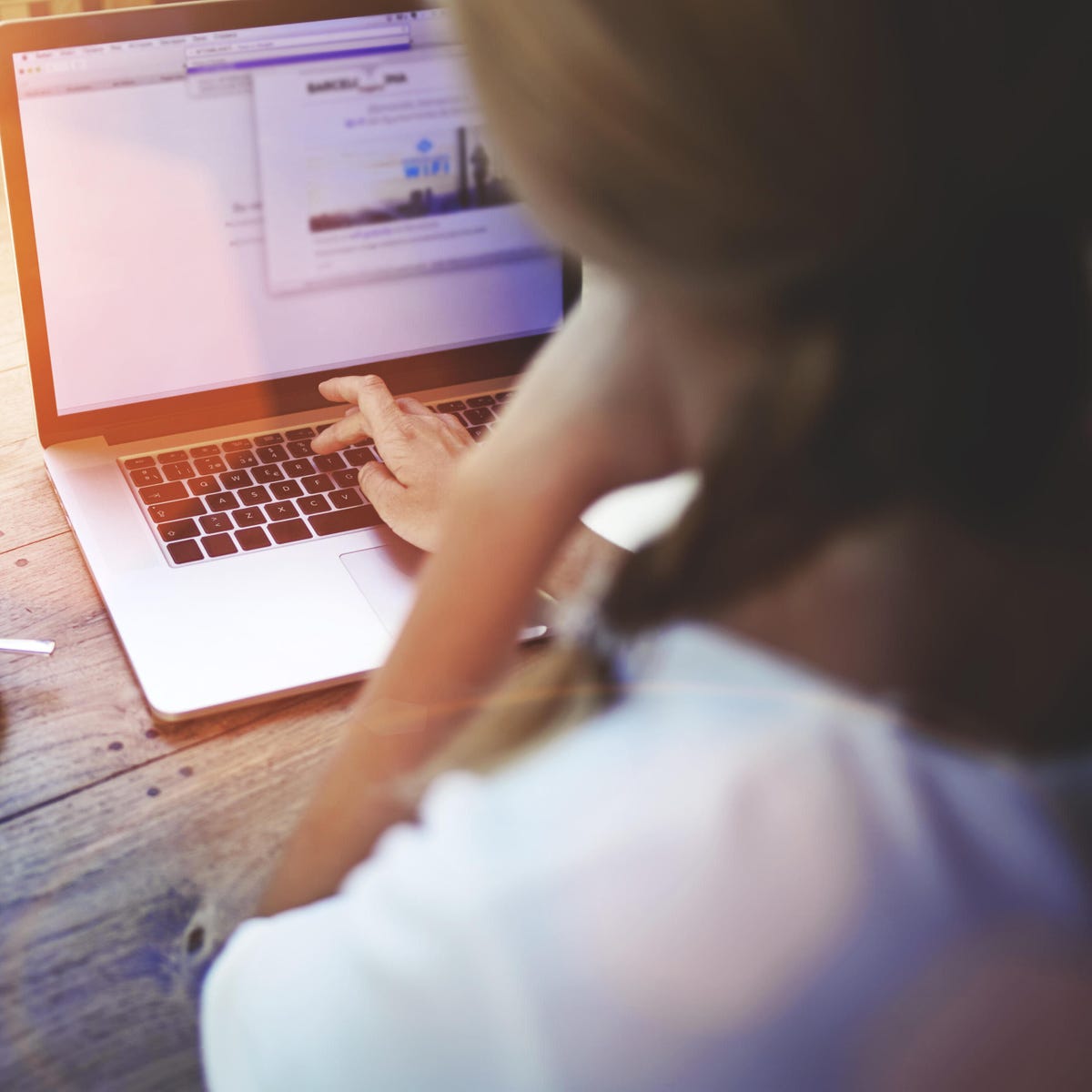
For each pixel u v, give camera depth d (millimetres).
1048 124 236
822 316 259
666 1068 265
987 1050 259
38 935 551
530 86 250
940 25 226
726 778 279
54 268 804
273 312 874
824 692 289
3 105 756
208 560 769
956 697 282
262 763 648
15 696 673
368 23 831
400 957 288
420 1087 290
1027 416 263
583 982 271
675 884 271
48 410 837
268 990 324
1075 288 259
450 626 525
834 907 264
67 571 768
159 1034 516
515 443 509
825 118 229
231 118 815
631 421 493
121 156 794
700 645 302
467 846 286
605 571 370
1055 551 280
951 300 254
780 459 272
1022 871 264
